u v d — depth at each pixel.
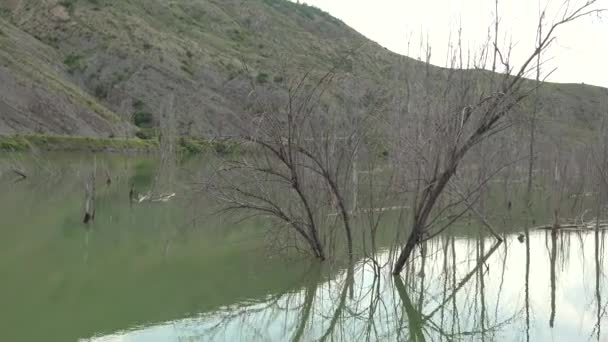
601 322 11.38
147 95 76.62
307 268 14.49
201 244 17.08
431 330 11.13
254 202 15.12
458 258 17.31
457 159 12.34
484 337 10.66
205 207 18.83
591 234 21.34
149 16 96.75
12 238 17.70
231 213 15.48
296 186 13.45
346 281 13.67
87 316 10.95
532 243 19.59
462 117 11.80
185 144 30.42
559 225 21.08
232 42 89.38
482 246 17.30
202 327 10.63
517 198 29.44
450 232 19.50
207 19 98.62
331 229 14.82
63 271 14.09
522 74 11.24
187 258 15.49
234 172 14.80
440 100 13.94
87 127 61.12
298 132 13.04
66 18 90.38
